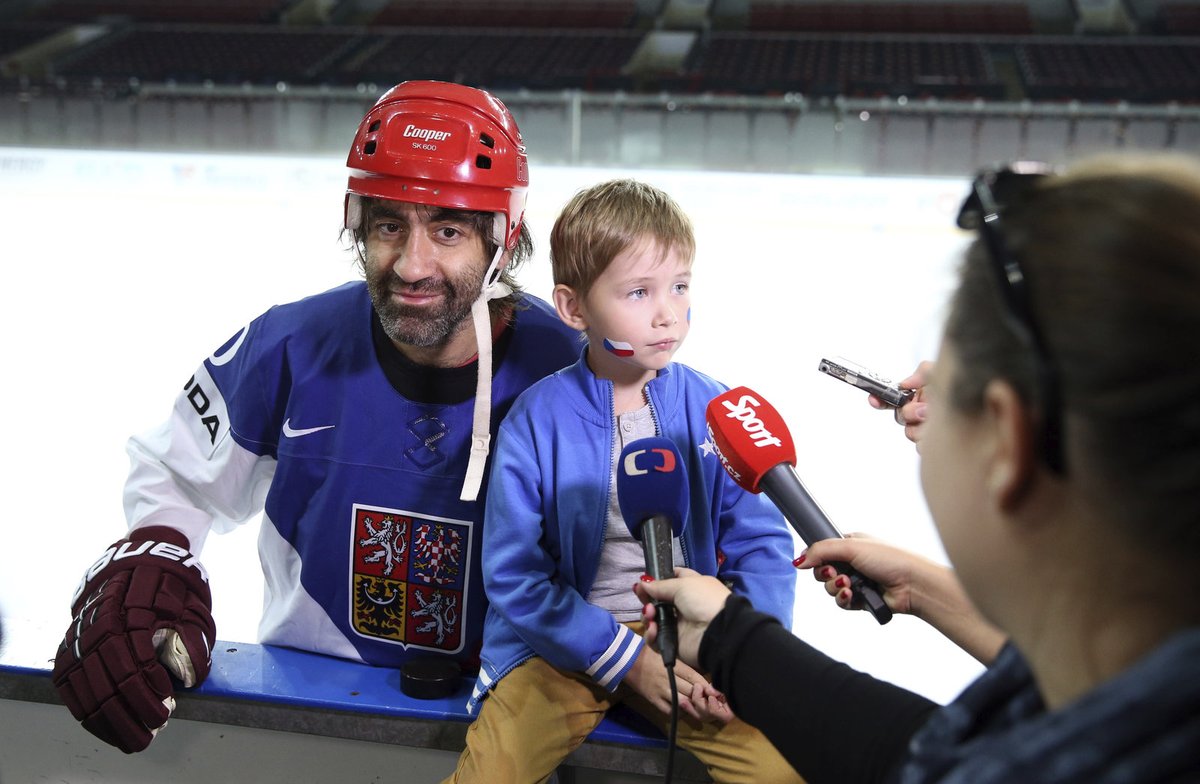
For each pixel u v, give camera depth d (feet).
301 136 25.25
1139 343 1.18
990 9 38.83
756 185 21.65
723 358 13.58
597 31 37.06
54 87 25.55
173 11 39.27
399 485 4.35
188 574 4.35
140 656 3.93
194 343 14.21
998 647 2.88
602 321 3.84
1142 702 1.14
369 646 4.53
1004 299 1.33
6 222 20.95
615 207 3.75
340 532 4.44
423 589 4.41
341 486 4.40
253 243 19.71
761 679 2.34
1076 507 1.31
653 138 23.36
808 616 6.57
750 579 4.04
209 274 17.81
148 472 4.67
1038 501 1.37
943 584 2.96
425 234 3.91
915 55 35.01
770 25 39.60
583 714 3.95
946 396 1.51
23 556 7.54
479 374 4.06
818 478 9.27
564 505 3.92
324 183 23.43
